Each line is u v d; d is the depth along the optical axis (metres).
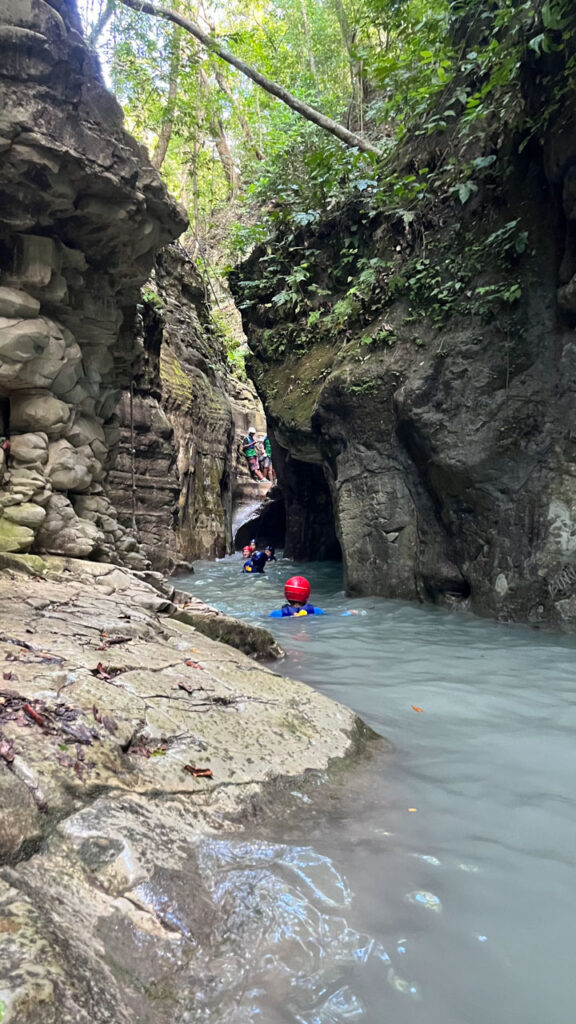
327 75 13.89
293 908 1.70
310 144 10.95
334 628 6.65
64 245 5.06
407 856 2.03
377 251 9.40
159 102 13.10
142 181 5.04
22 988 1.13
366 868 1.94
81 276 5.40
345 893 1.80
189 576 11.92
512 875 1.94
